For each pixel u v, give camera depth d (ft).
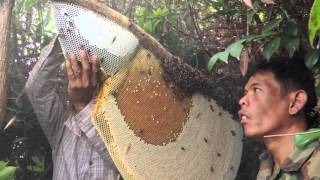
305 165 2.98
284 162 3.07
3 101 3.06
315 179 2.90
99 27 3.30
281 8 3.15
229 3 3.59
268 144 3.31
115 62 3.42
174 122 3.75
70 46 3.33
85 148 3.81
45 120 3.92
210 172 3.87
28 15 4.88
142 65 3.60
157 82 3.68
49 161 4.65
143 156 3.56
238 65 4.19
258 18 3.40
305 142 2.51
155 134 3.65
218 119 4.01
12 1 3.09
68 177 3.82
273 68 3.30
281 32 3.07
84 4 3.25
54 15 3.27
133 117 3.57
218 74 4.30
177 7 4.66
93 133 3.70
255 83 3.32
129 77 3.55
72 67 3.39
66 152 3.88
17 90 4.58
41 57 3.88
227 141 4.04
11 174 2.83
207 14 4.23
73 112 3.81
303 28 3.25
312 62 3.05
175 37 4.67
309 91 3.28
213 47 4.19
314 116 3.34
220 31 4.00
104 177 3.77
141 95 3.61
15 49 4.64
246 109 3.32
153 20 4.63
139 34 3.47
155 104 3.67
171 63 3.71
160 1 4.96
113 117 3.48
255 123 3.28
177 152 3.73
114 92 3.50
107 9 3.32
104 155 3.76
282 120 3.26
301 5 3.19
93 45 3.32
